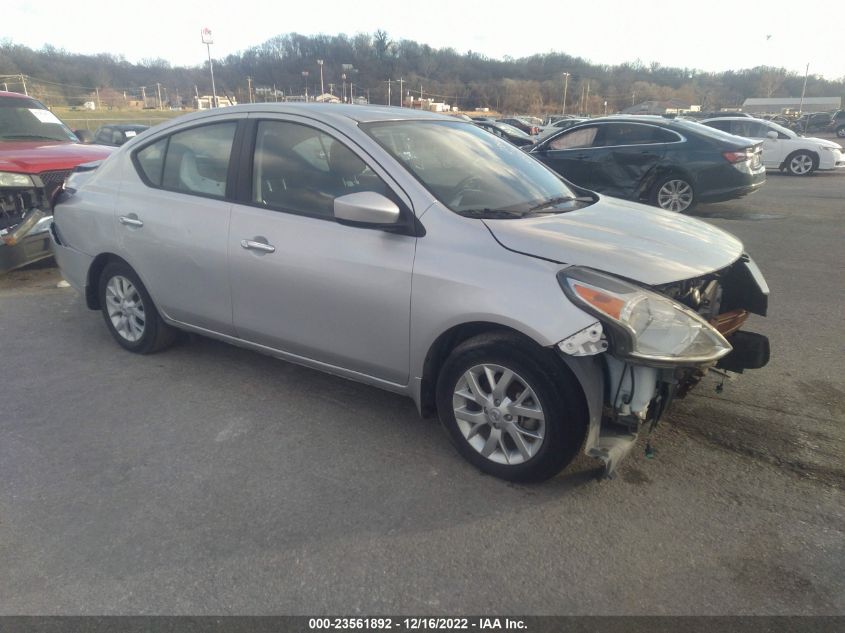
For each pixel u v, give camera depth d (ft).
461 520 9.03
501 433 9.74
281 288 11.53
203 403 12.59
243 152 12.26
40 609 7.48
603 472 9.05
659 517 9.06
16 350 15.33
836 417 11.80
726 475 10.05
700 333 8.85
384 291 10.24
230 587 7.82
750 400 12.45
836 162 53.31
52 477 10.11
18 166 20.24
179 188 13.24
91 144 25.46
